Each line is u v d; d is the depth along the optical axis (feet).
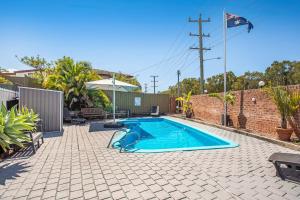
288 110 26.66
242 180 14.58
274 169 16.75
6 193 12.69
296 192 12.82
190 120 56.39
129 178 14.90
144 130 45.29
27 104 34.42
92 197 12.18
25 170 16.56
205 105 55.52
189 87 153.38
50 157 20.10
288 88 28.35
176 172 16.07
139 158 19.75
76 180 14.57
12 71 127.24
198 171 16.30
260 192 12.82
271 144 26.35
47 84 55.36
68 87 55.31
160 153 21.63
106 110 64.39
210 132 36.40
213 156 20.53
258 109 34.81
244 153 21.76
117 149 23.30
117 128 39.88
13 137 20.39
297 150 23.06
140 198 12.06
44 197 12.19
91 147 24.25
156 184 13.93
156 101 80.64
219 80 137.18
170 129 48.08
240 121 39.96
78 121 47.06
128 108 75.97
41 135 25.23
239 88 128.98
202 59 72.79
